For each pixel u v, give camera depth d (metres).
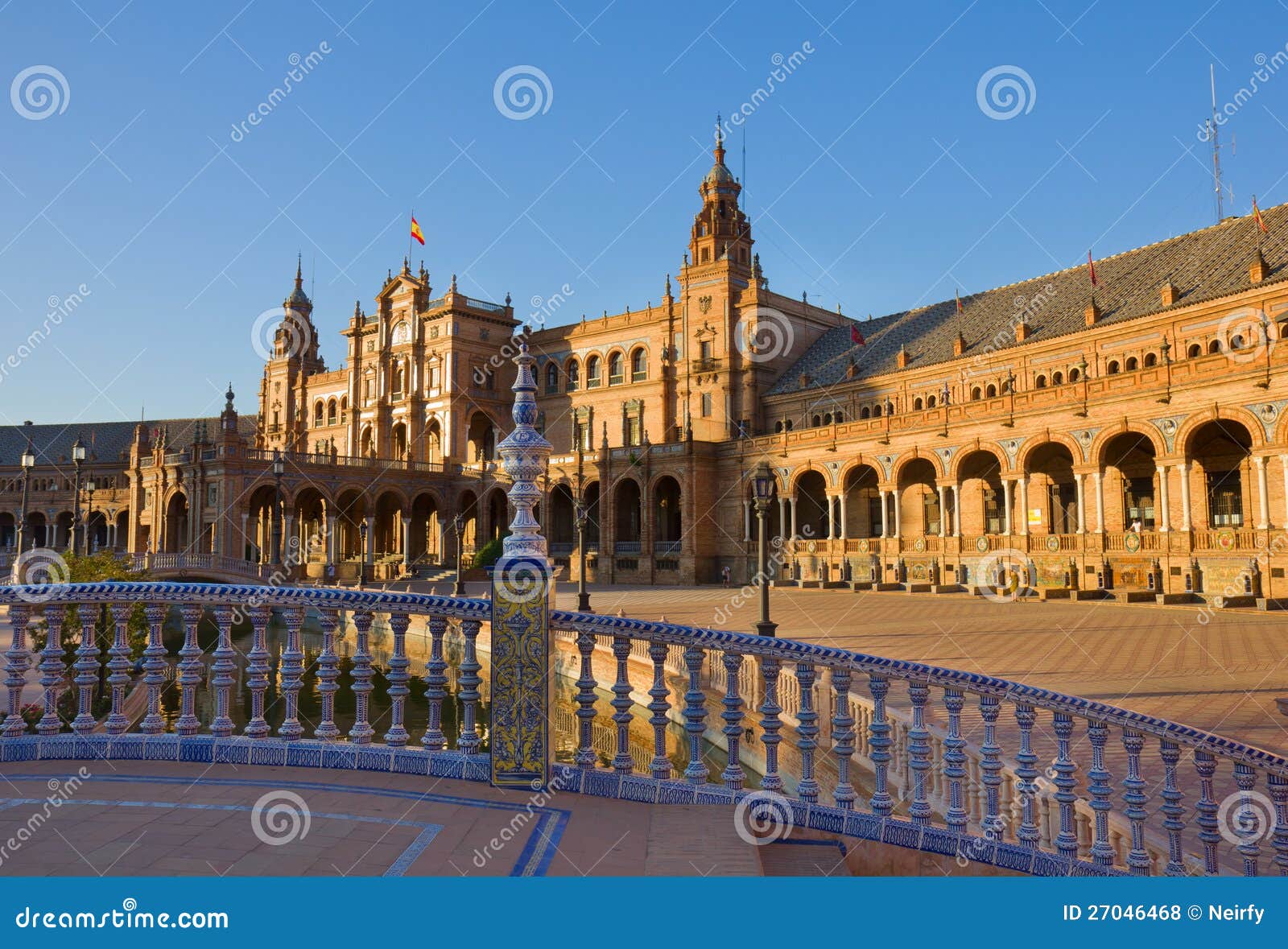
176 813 6.32
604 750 19.78
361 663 7.74
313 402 98.56
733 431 72.00
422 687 27.39
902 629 29.11
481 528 77.81
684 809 6.77
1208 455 42.62
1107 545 42.69
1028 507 51.38
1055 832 7.93
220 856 5.52
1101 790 6.87
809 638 26.48
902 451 53.81
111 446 115.75
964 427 50.03
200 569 58.12
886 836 6.71
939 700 15.98
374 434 88.31
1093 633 27.16
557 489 76.25
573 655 26.97
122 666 7.92
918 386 61.19
